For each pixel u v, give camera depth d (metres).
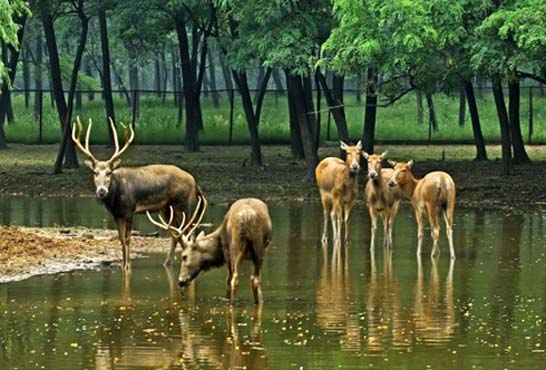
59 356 17.73
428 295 22.41
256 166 51.25
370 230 32.41
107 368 17.06
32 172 49.00
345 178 29.55
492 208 37.38
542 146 62.06
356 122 68.38
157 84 84.81
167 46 78.38
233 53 45.62
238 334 19.12
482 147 52.91
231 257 21.39
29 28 72.06
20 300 21.98
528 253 27.55
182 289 22.33
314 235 31.23
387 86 43.94
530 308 21.09
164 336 19.02
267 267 25.94
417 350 17.95
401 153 58.50
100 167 25.30
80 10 51.19
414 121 68.88
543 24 34.00
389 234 28.80
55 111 69.44
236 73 51.47
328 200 30.06
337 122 46.94
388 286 23.44
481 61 35.91
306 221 34.19
